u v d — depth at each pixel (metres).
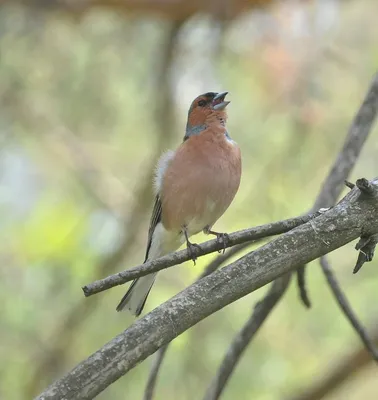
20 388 11.51
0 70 12.95
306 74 12.50
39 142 13.51
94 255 12.29
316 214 4.75
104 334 11.71
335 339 11.62
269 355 11.37
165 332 3.72
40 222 12.80
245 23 12.77
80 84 13.09
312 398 10.34
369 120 7.15
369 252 4.21
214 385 6.73
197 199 7.64
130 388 10.85
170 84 12.53
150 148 12.90
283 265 3.96
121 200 13.24
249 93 12.87
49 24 12.87
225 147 7.66
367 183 4.07
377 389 13.48
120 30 13.03
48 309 11.98
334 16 12.71
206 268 6.69
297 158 12.27
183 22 12.32
